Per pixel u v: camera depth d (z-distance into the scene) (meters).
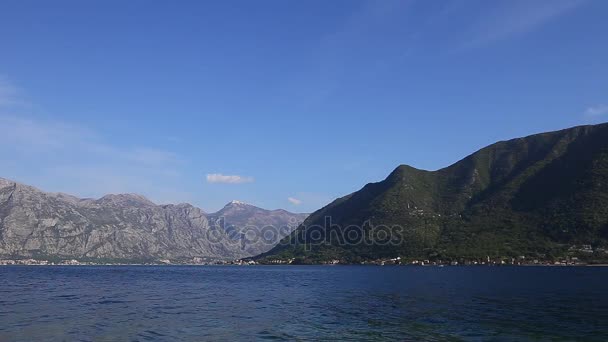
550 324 56.06
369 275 199.25
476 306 75.38
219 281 164.62
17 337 47.62
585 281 141.00
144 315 64.94
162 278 190.75
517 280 148.62
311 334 50.19
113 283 151.12
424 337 48.28
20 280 169.38
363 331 51.84
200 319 61.16
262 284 144.00
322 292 108.06
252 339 47.38
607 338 47.50
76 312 67.88
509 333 50.25
